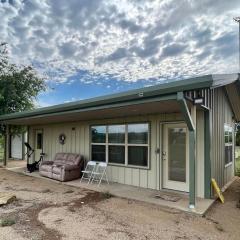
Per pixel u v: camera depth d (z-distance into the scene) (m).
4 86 14.33
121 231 4.31
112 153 8.83
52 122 11.34
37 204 5.86
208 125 6.70
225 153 9.04
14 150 17.61
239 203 6.30
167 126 7.46
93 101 6.41
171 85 4.92
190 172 5.49
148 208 5.61
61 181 8.73
